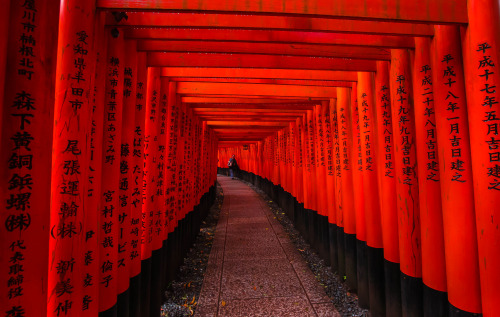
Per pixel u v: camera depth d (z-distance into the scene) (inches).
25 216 45.7
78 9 63.2
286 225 306.3
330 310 138.7
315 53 105.6
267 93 171.0
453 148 77.4
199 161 279.4
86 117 64.6
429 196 87.2
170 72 137.6
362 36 92.6
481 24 70.0
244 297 151.6
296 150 276.4
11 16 44.9
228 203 437.7
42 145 47.7
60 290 60.2
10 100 44.9
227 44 101.4
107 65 84.0
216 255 216.8
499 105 67.9
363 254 138.9
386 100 113.6
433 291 86.1
